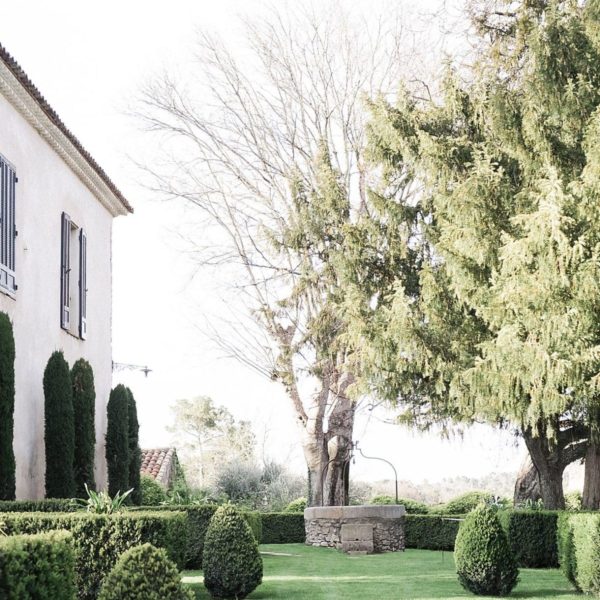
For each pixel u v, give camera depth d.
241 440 53.19
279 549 20.91
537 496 23.95
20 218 14.62
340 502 24.58
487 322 17.53
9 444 12.73
